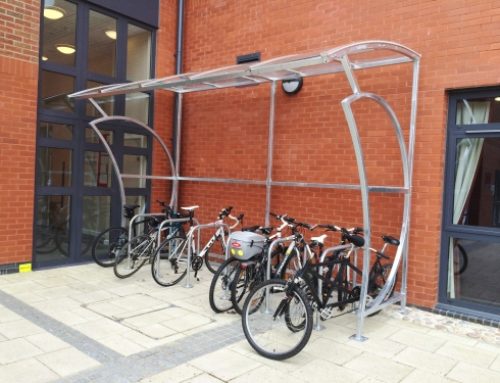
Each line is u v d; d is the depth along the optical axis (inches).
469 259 183.6
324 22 218.1
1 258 219.6
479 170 181.9
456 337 161.2
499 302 177.0
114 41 261.0
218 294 191.0
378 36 200.2
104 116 238.1
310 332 133.3
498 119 176.6
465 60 177.2
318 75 214.8
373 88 201.6
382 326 169.8
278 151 234.7
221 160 262.2
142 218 269.3
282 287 143.6
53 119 236.2
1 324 157.5
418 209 188.2
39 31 227.5
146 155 279.3
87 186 252.5
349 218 210.2
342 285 167.0
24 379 120.0
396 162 196.1
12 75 218.5
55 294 194.1
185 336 153.3
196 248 256.4
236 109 254.8
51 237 239.3
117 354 137.6
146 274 233.0
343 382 125.3
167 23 281.6
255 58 245.0
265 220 231.0
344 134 210.8
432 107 184.7
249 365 133.2
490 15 171.8
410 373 132.4
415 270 189.2
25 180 225.3
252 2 247.1
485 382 128.6
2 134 216.4
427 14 186.4
